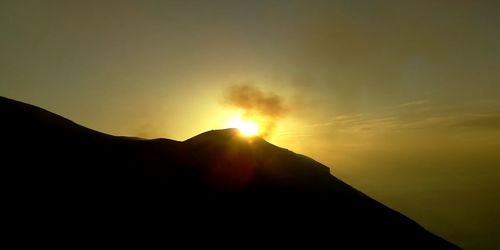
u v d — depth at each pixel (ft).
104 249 176.96
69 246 173.06
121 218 209.05
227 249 204.44
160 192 249.96
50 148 283.38
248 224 238.89
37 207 201.05
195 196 256.52
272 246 220.02
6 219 183.62
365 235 279.28
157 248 188.65
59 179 238.48
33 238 173.37
